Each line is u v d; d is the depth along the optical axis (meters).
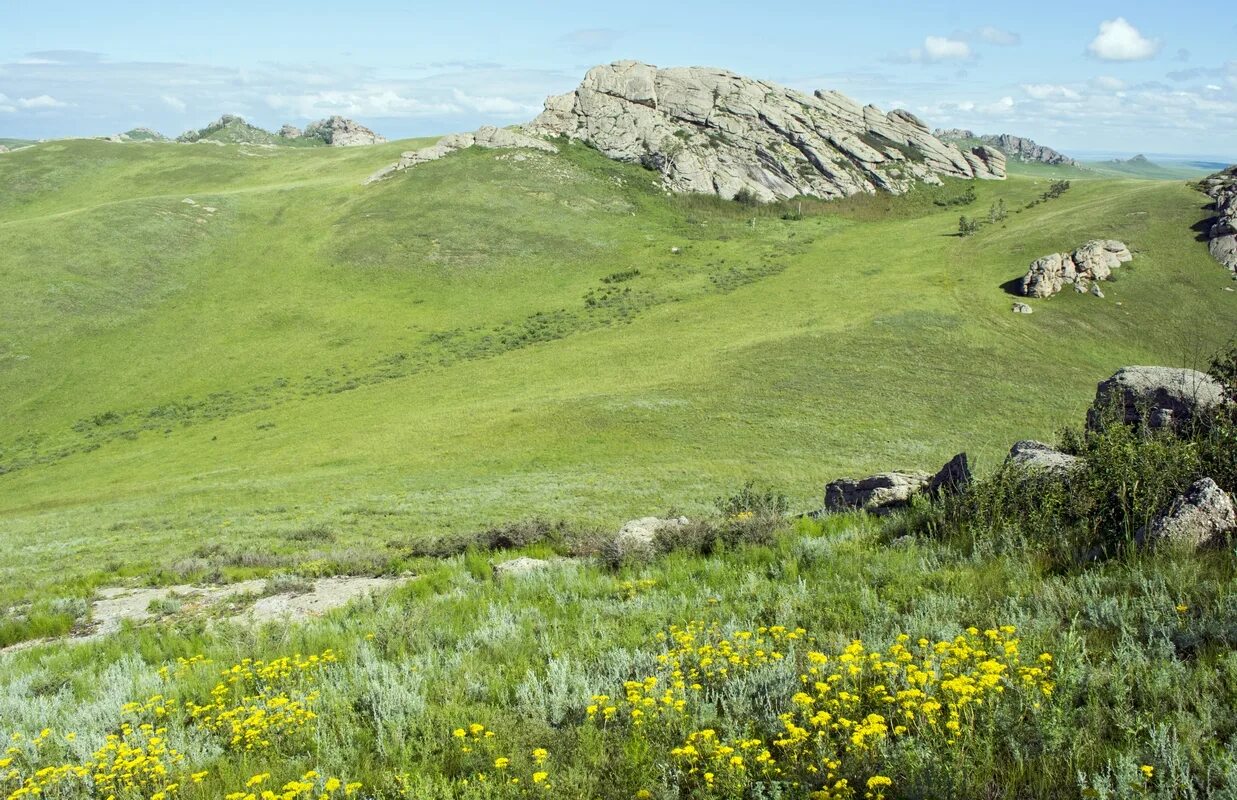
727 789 3.72
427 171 153.00
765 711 4.61
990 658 4.80
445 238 122.25
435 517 29.80
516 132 171.50
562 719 5.12
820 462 44.09
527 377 72.00
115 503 41.69
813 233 136.38
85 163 177.88
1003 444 48.09
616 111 174.75
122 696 7.36
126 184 170.25
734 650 5.69
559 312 98.50
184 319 96.94
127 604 14.19
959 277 97.06
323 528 26.45
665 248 124.38
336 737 5.37
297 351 88.56
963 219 122.12
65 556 24.75
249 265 115.12
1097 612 5.33
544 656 6.61
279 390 76.94
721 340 78.38
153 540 26.81
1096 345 74.88
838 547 9.28
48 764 5.67
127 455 59.97
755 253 122.62
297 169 188.38
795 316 85.56
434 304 103.19
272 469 49.16
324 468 48.09
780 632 5.89
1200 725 3.70
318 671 7.08
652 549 11.23
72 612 13.50
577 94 181.38
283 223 132.62
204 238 122.25
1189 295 86.75
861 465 43.19
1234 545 6.09
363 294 106.00
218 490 42.47
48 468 58.97
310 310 100.50
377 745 5.11
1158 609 5.14
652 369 69.88
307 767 4.93
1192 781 3.37
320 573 15.20
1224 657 4.34
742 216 148.00
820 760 3.82
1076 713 4.00
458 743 4.83
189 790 4.75
